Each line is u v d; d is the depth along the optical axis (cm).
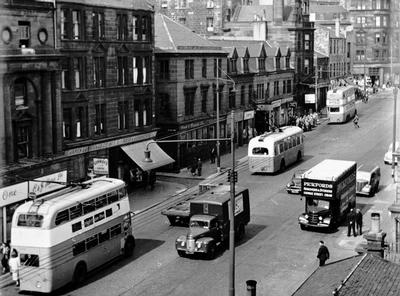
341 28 13850
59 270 3131
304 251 3816
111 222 3578
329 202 4212
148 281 3338
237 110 7569
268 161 5972
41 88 4244
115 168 5262
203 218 3750
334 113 9525
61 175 4441
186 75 6372
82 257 3312
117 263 3647
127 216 3759
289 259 3669
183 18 11456
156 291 3194
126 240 3738
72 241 3231
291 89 9631
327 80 11688
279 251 3822
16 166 3978
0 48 3856
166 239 4078
